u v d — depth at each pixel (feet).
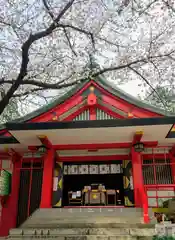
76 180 52.01
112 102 39.96
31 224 33.47
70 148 42.86
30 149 43.88
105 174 50.62
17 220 43.62
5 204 44.62
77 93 40.68
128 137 40.40
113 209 36.88
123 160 47.09
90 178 52.16
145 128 36.86
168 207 39.88
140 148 39.19
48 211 37.17
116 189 50.85
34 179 45.80
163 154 45.68
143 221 33.24
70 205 47.96
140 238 28.66
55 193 44.80
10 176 45.85
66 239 29.22
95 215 36.19
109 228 30.01
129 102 39.34
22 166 47.24
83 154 47.44
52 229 30.45
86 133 38.34
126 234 29.22
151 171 44.78
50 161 41.68
